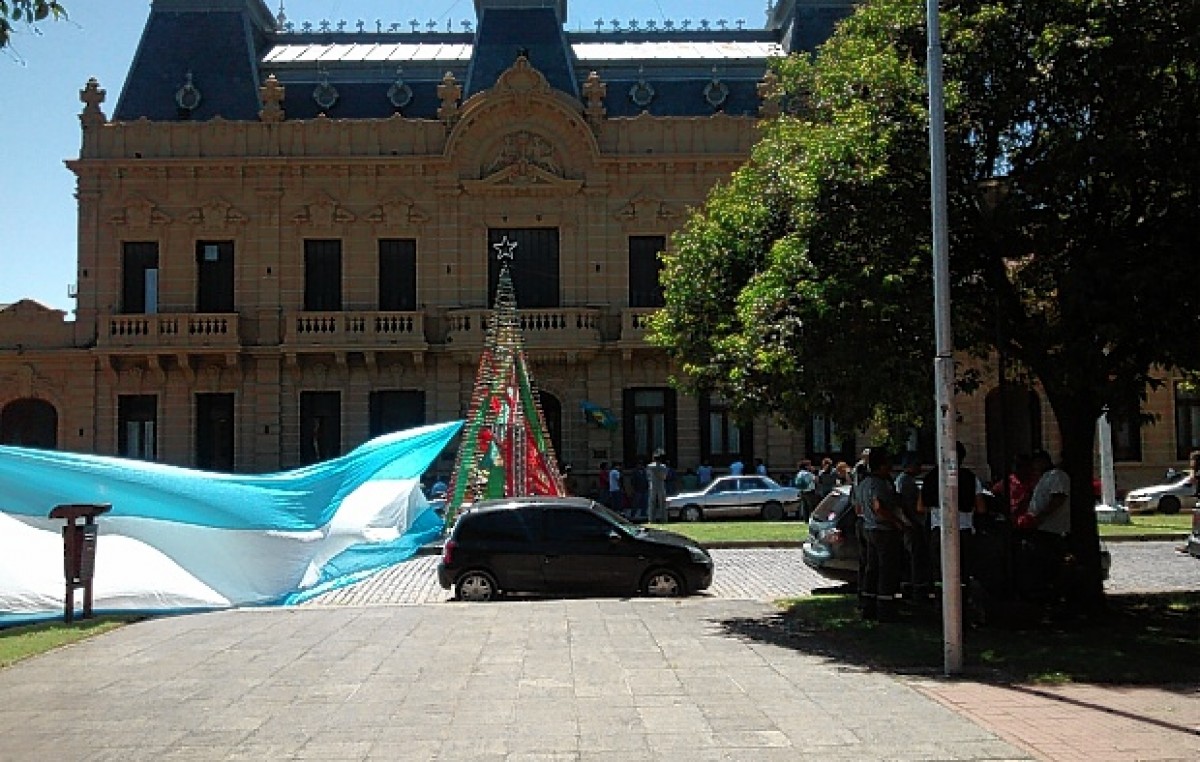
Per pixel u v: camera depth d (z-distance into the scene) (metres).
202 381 40.62
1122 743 8.71
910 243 14.45
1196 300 13.16
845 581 18.73
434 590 20.92
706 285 16.95
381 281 41.09
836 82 15.88
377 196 40.94
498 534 19.12
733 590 19.83
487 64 42.72
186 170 40.53
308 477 21.36
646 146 41.03
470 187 40.72
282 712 10.11
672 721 9.58
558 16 43.62
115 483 18.44
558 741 8.98
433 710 10.09
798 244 14.63
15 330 40.62
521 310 40.25
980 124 14.50
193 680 11.61
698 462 40.81
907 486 16.69
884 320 14.12
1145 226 14.08
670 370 40.78
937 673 11.55
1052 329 14.73
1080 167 13.48
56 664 12.65
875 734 9.07
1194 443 41.19
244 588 18.80
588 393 40.81
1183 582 19.69
